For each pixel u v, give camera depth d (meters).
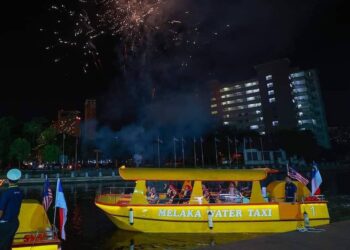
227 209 17.89
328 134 135.50
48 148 77.06
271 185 20.44
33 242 10.07
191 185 19.38
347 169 95.50
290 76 137.50
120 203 18.66
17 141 73.88
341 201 30.50
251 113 148.12
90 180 63.19
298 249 6.30
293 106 132.75
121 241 16.75
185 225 17.75
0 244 6.33
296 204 18.05
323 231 7.64
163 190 22.53
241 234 17.62
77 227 20.56
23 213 10.79
